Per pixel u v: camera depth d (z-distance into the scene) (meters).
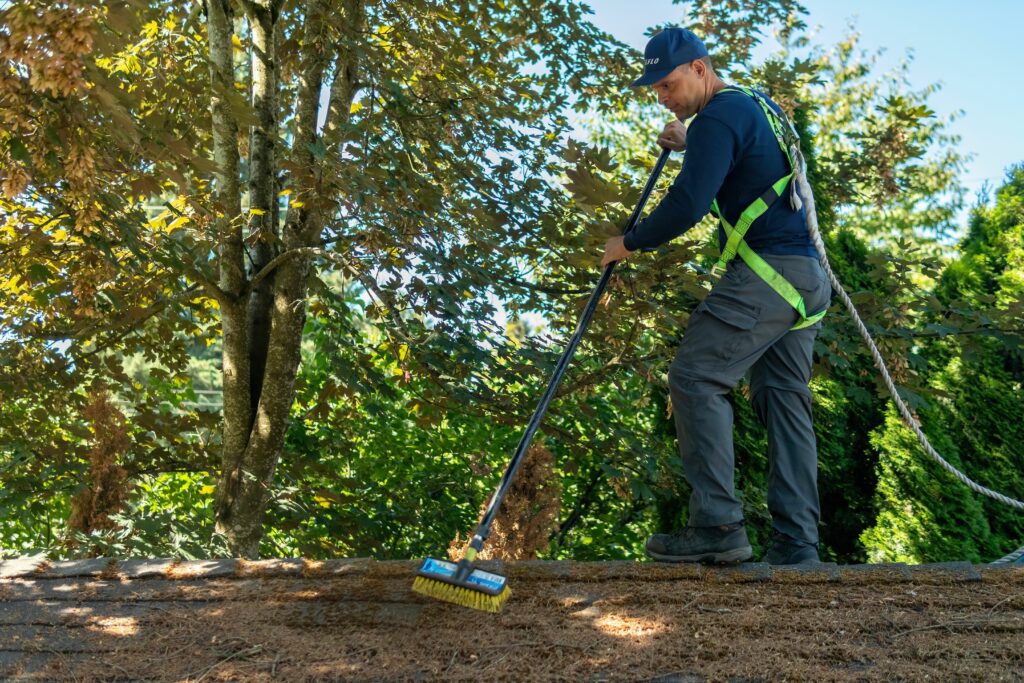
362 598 2.98
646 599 2.88
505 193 6.76
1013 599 2.72
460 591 2.73
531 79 8.26
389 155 6.30
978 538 7.10
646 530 9.34
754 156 3.18
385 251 6.15
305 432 8.29
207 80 7.29
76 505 5.18
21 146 4.29
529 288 6.89
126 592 3.10
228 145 6.95
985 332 6.32
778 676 2.35
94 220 5.07
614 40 7.82
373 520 8.15
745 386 7.14
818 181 7.73
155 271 7.07
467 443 8.77
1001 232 8.51
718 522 3.12
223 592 3.07
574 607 2.86
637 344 7.03
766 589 2.95
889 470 7.34
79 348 7.53
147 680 2.52
